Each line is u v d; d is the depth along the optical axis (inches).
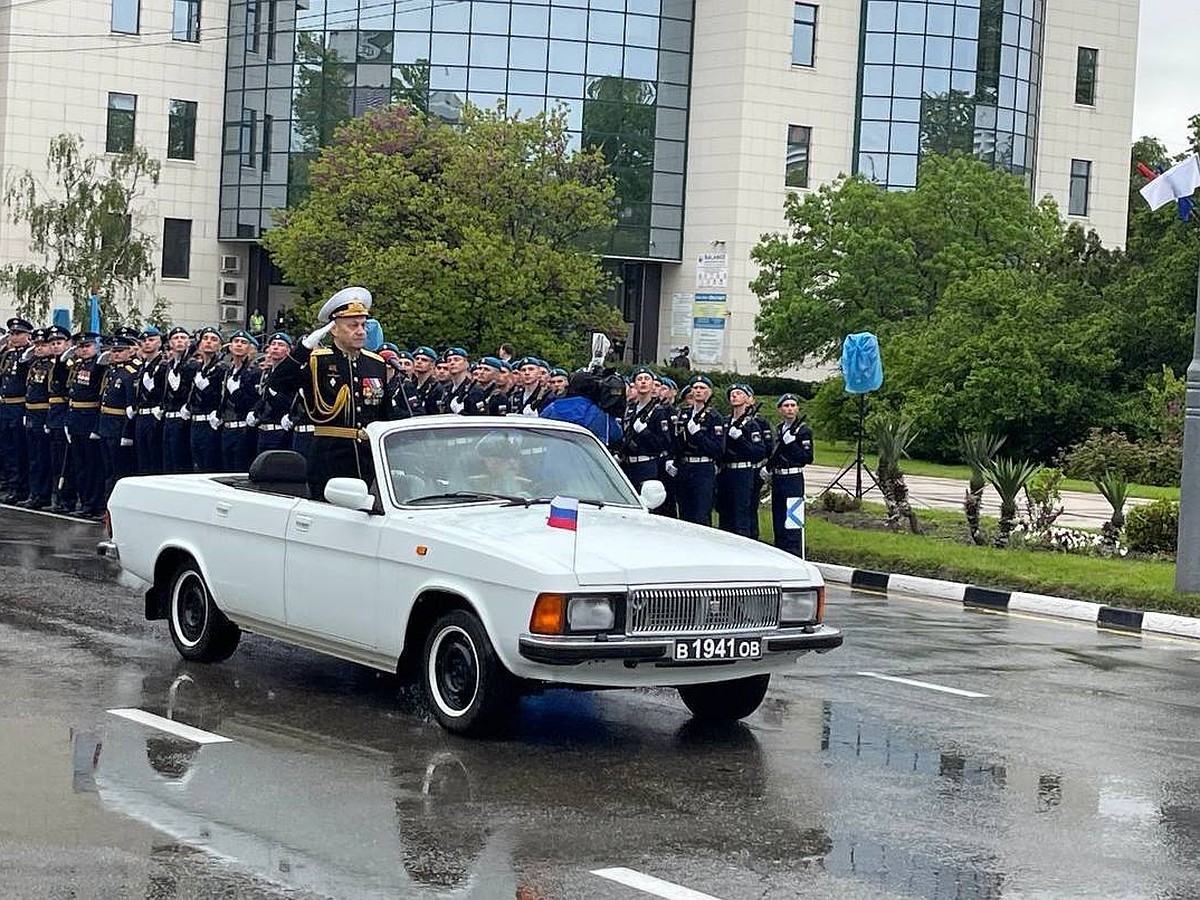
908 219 1759.4
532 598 333.1
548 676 337.4
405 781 315.6
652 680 345.1
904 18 2203.5
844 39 2226.9
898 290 1763.0
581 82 2159.2
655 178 2217.0
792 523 719.1
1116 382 1528.1
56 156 1966.0
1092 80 2422.5
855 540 770.2
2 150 2175.2
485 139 1616.6
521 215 1638.8
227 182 2300.7
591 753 344.5
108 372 808.9
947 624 573.3
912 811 306.7
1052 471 853.8
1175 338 1501.0
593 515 383.9
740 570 353.4
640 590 339.0
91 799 295.4
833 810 305.1
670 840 281.4
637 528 374.0
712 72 2206.0
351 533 377.1
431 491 382.0
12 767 316.2
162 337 826.2
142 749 334.3
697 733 368.2
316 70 2198.6
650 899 248.8
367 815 291.3
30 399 858.8
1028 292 1520.7
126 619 492.1
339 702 386.9
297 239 1626.5
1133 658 510.9
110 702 378.3
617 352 1990.7
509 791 310.7
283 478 421.7
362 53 2171.5
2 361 918.4
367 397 427.8
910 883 261.6
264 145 2255.2
